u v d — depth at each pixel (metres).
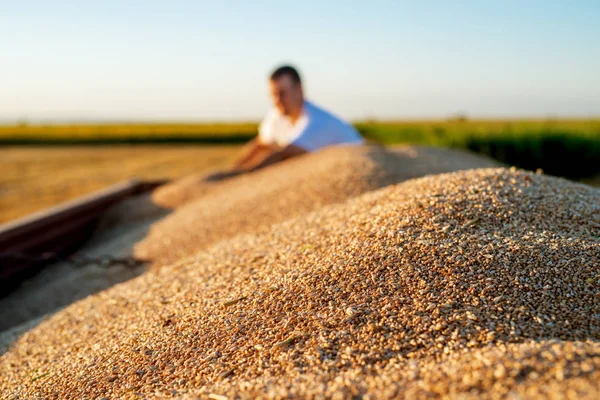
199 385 1.75
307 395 1.45
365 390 1.44
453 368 1.43
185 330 2.13
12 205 7.73
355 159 4.52
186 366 1.89
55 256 4.35
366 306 1.94
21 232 4.07
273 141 5.99
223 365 1.82
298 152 5.42
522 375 1.31
